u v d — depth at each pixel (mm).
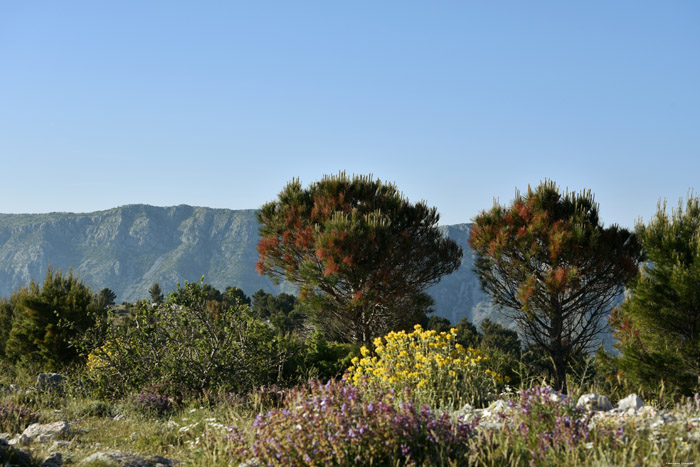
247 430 6258
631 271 14156
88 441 7863
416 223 18844
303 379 12422
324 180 19422
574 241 14094
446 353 8703
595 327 15109
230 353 12266
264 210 19547
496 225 15492
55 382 12641
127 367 12398
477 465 4730
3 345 21828
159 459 6332
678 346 13211
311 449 4770
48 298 18266
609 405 6277
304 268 17141
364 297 16391
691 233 13086
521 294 14258
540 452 4688
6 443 6121
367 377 8367
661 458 4422
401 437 4871
